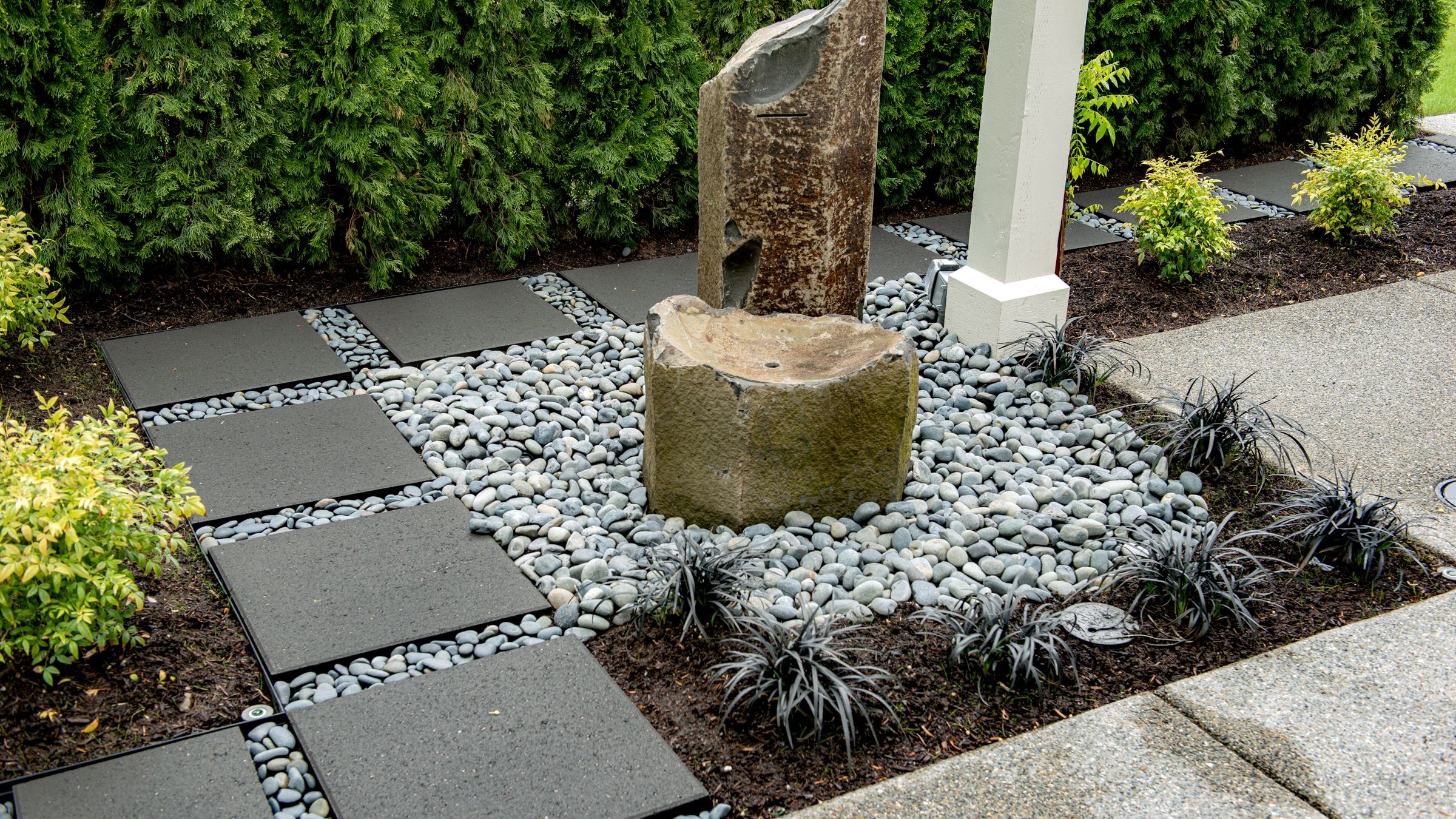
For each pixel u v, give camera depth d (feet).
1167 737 9.75
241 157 18.39
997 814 8.86
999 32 15.94
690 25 22.11
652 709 10.08
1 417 14.64
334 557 12.11
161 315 18.34
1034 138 16.10
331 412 15.44
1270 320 18.94
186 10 17.33
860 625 11.12
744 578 11.35
